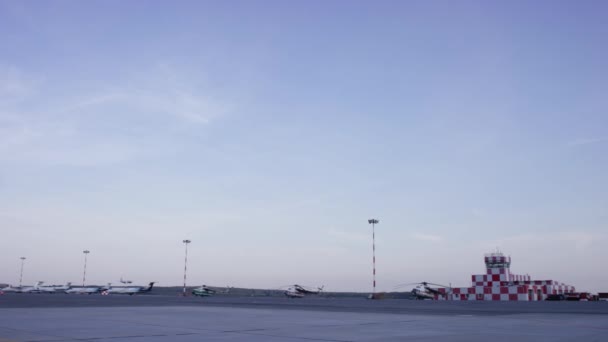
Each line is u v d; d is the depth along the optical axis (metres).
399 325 21.05
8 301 50.03
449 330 18.61
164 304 46.91
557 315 30.16
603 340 15.08
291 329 18.75
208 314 28.69
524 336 16.30
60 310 31.55
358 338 15.65
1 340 14.12
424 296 90.75
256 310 34.97
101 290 149.38
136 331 17.39
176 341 14.49
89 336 15.57
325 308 40.59
